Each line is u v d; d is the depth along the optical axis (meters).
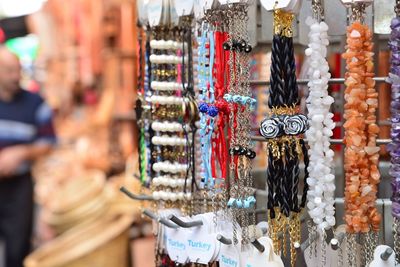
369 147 0.99
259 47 1.35
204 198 1.16
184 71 1.18
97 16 2.46
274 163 1.02
